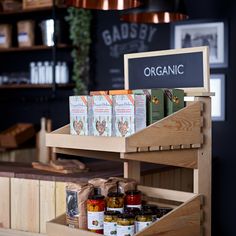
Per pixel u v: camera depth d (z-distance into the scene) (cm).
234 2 456
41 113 554
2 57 574
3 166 313
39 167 297
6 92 573
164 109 209
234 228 457
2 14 549
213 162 451
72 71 528
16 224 272
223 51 459
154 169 296
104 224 188
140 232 181
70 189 200
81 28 508
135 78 245
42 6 509
